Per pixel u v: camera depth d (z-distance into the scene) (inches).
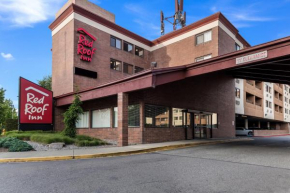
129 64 1044.5
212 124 851.4
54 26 964.0
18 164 315.0
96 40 912.3
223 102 925.2
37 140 521.7
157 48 1120.8
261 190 197.2
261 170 273.3
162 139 635.5
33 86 703.7
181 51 1009.5
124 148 466.0
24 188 200.8
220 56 504.7
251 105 1277.1
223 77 940.0
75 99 585.3
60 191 192.5
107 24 962.1
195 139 729.6
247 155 397.7
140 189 197.8
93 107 774.5
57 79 906.1
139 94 603.8
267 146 563.5
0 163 324.2
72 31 844.0
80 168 283.1
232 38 1002.1
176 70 545.6
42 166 297.7
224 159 354.0
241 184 214.4
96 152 404.8
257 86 1492.4
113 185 209.2
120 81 550.9
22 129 670.5
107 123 708.0
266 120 1809.8
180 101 714.2
